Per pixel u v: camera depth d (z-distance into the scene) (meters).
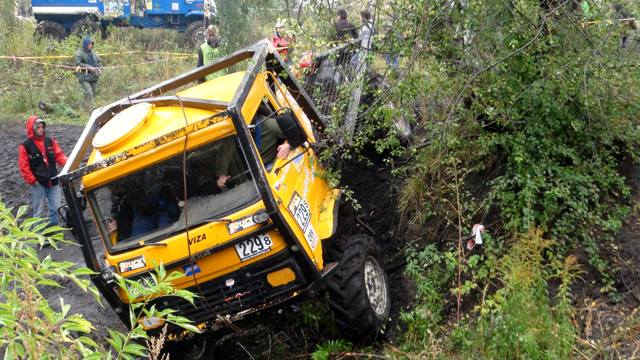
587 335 3.77
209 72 5.30
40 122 7.18
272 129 4.54
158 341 2.65
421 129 6.63
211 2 16.62
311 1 4.86
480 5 4.68
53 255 7.13
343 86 5.31
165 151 3.97
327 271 4.26
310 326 5.10
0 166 9.22
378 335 4.67
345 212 6.14
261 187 3.81
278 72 5.58
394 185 6.36
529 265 3.93
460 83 4.77
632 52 4.77
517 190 4.77
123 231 4.14
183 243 3.92
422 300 4.79
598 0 4.77
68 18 17.03
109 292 4.05
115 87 13.02
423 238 5.51
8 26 15.40
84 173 3.94
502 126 5.07
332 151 4.97
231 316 4.14
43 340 2.42
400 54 4.82
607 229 4.26
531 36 4.75
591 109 4.71
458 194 4.86
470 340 3.86
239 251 3.92
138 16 16.95
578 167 4.59
